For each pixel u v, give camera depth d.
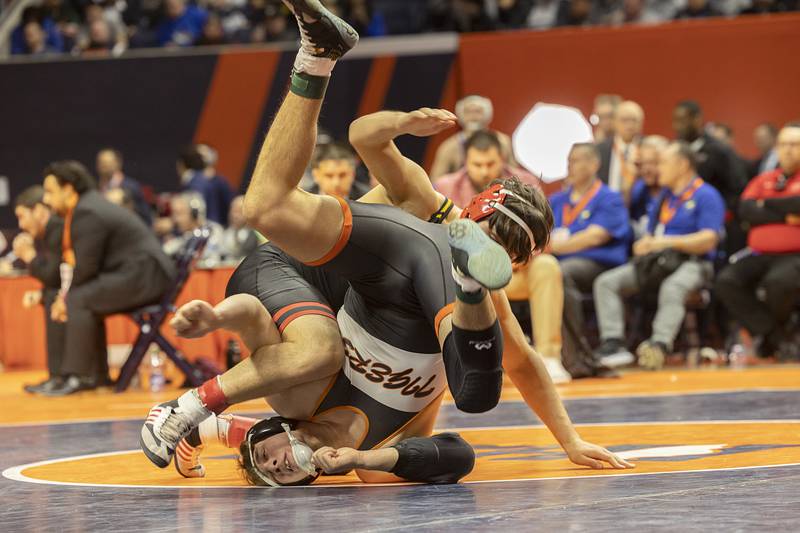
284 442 4.16
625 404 7.54
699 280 11.85
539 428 6.37
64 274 11.47
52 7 20.09
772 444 5.04
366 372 4.26
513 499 3.57
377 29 18.44
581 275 12.07
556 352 10.23
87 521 3.44
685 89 15.73
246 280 4.49
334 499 3.72
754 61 15.56
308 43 3.82
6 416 8.50
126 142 17.28
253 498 3.84
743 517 3.10
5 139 17.44
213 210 16.02
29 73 17.36
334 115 16.41
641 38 15.79
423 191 4.48
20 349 14.98
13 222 17.39
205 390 4.21
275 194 3.93
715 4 17.31
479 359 3.59
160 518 3.44
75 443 6.24
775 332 12.16
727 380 9.62
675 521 3.05
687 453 4.78
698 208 12.04
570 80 15.98
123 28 20.19
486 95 16.20
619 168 13.39
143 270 11.07
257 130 17.08
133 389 11.58
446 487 3.96
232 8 19.88
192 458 4.46
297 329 4.20
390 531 3.02
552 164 12.73
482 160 9.89
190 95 17.16
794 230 11.95
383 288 4.13
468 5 18.30
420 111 4.18
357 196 7.29
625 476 4.07
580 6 17.66
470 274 3.39
